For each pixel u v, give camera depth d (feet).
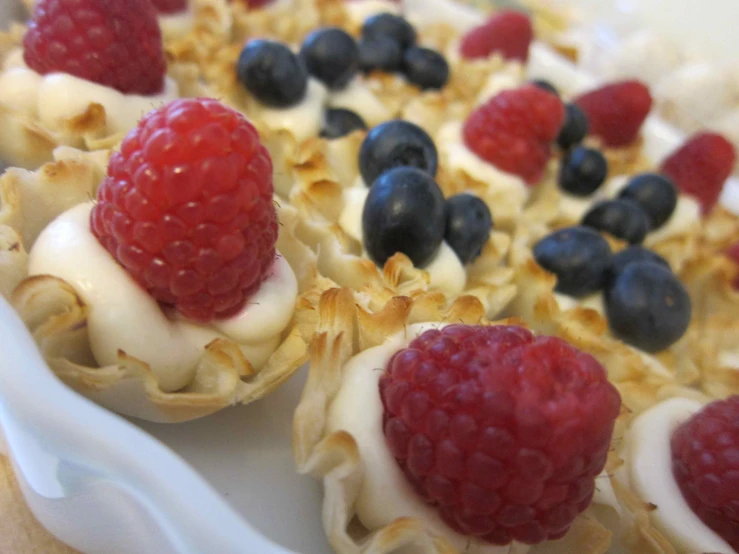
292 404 0.32
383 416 0.28
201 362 0.28
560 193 0.49
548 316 0.39
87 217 0.29
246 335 0.29
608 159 0.52
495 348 0.26
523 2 0.88
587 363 0.26
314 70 0.48
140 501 0.23
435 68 0.55
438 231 0.37
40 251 0.28
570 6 0.96
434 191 0.37
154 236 0.26
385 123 0.42
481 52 0.61
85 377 0.26
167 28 0.49
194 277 0.27
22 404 0.23
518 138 0.45
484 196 0.43
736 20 0.90
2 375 0.23
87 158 0.33
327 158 0.42
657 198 0.46
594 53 0.83
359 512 0.28
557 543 0.29
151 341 0.27
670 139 0.60
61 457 0.23
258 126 0.41
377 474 0.27
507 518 0.25
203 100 0.27
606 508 0.31
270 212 0.28
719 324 0.43
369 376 0.29
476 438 0.25
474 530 0.26
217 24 0.52
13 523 0.31
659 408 0.35
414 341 0.28
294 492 0.29
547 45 0.75
